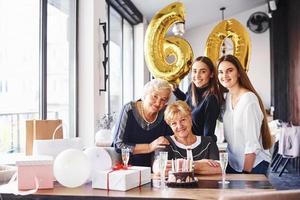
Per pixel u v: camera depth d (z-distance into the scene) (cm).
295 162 657
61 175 181
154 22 322
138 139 249
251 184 189
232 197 137
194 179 190
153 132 250
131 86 757
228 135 261
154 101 239
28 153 223
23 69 348
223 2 820
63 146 201
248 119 244
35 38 363
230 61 255
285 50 807
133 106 252
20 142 338
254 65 928
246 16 935
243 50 346
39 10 365
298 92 677
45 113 368
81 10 436
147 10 729
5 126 335
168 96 241
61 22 416
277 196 136
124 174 176
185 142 234
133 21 739
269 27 909
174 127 230
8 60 327
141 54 758
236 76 254
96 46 443
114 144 251
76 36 435
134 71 763
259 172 249
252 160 243
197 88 273
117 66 655
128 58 743
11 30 329
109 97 543
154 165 219
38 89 365
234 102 258
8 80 329
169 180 188
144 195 166
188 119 230
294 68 717
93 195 168
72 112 432
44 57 367
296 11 694
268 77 920
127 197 164
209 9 850
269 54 919
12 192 174
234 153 255
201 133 268
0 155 258
